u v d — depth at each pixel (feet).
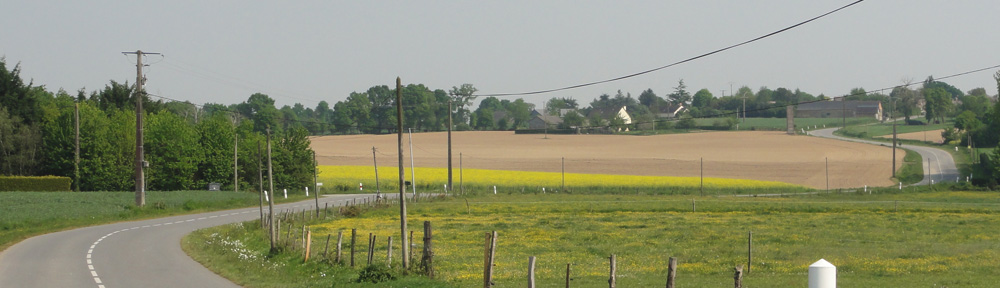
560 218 234.99
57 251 140.15
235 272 109.19
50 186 328.08
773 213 251.80
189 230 190.08
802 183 419.95
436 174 437.99
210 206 282.15
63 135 361.51
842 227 197.36
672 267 65.51
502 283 104.06
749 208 265.75
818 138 645.10
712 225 206.49
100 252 138.41
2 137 363.35
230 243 150.30
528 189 369.50
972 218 224.53
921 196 338.13
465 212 260.62
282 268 114.73
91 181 353.51
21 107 394.52
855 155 529.86
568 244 163.12
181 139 374.43
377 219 233.14
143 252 138.62
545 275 114.11
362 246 157.38
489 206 281.54
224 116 420.77
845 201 309.42
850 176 444.14
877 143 602.03
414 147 629.10
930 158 503.20
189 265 119.14
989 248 145.59
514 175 432.66
